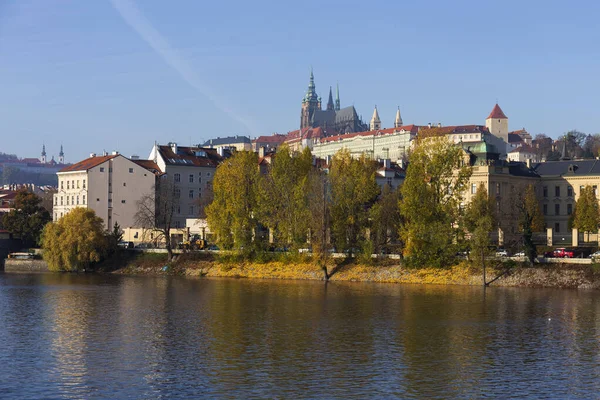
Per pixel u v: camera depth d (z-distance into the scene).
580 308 124.44
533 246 154.62
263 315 120.94
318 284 159.75
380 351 96.19
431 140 164.12
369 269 165.75
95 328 110.69
